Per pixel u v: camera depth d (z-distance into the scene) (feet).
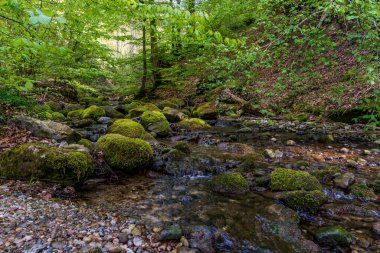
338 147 20.22
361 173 14.32
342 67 30.53
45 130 19.60
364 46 14.38
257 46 16.43
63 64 36.11
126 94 63.98
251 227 9.61
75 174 12.64
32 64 27.37
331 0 11.89
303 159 17.35
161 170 15.85
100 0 12.78
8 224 8.54
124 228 9.27
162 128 25.77
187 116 34.22
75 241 8.07
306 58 17.03
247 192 12.72
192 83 48.21
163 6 10.12
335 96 25.54
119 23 33.71
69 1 14.92
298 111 32.50
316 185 12.23
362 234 9.00
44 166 12.42
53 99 43.37
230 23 40.68
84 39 20.56
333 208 10.71
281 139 23.47
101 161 14.84
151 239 8.72
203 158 17.72
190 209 11.03
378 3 10.91
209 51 23.07
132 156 15.20
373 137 22.24
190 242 8.62
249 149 19.92
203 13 10.03
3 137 18.10
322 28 15.01
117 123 23.20
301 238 8.87
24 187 11.68
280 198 11.65
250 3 30.99
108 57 45.57
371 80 12.39
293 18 16.11
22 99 26.09
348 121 27.04
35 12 5.08
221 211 10.84
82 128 26.50
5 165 12.84
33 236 8.07
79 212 10.21
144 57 48.60
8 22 10.53
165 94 52.24
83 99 53.01
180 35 14.07
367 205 10.93
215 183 13.35
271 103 34.45
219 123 32.65
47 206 10.28
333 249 8.34
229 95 38.99
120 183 14.01
